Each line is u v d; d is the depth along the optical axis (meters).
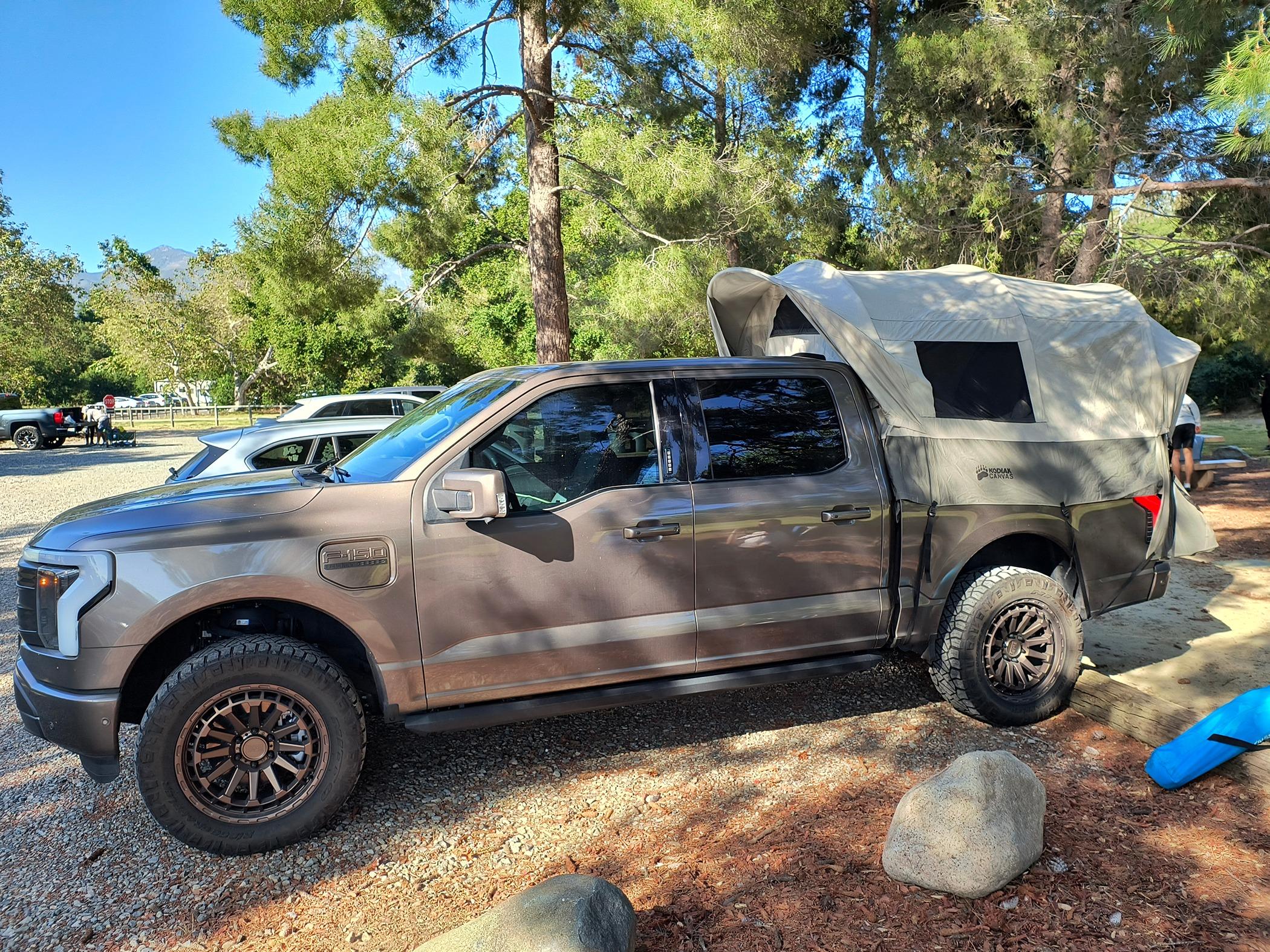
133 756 4.39
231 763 3.39
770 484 4.05
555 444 3.81
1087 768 3.90
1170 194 14.15
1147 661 5.04
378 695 3.64
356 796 3.87
